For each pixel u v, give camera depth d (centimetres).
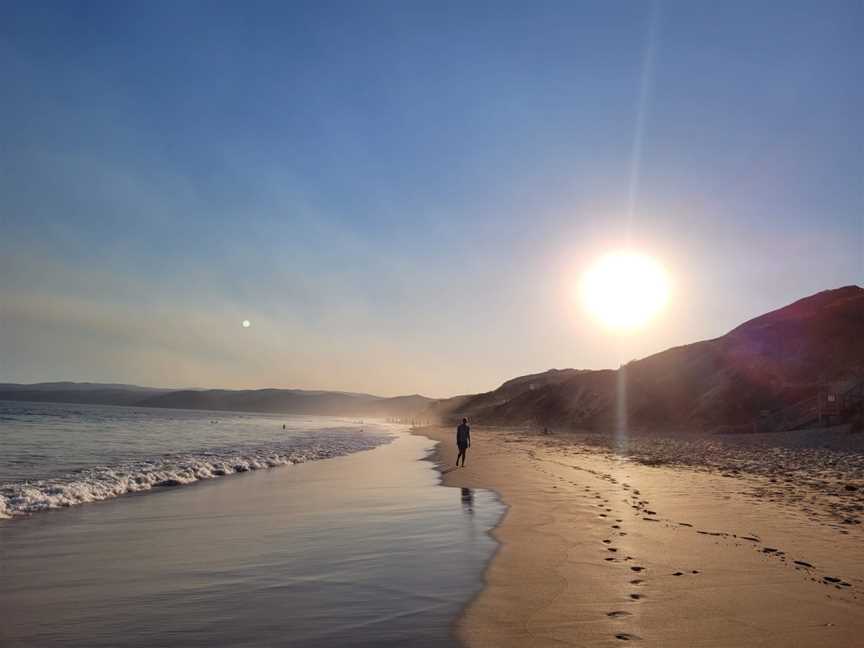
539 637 540
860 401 4091
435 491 1627
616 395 7594
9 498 1401
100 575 777
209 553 898
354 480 1925
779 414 5047
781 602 637
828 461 2317
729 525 1073
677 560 822
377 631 560
